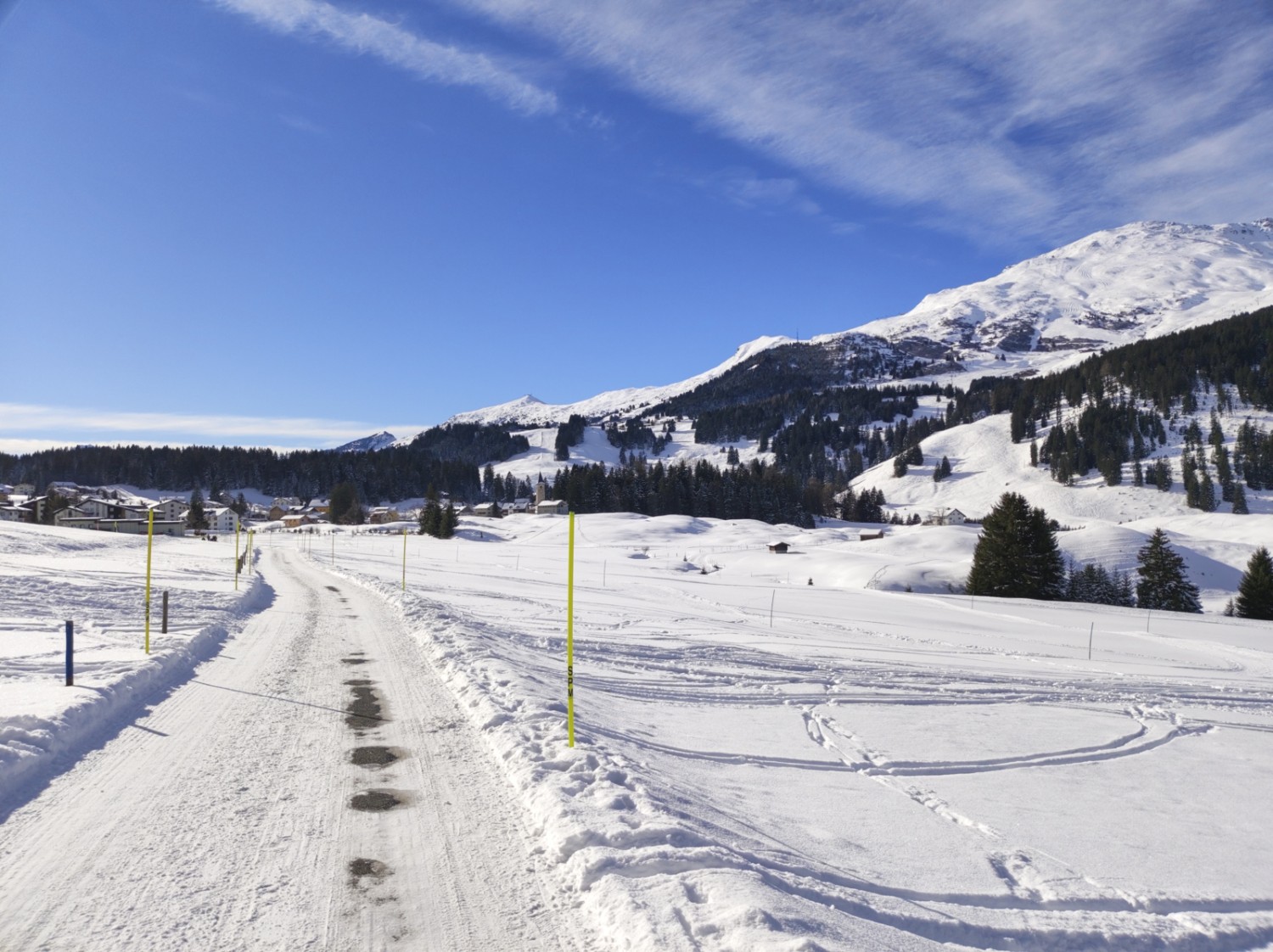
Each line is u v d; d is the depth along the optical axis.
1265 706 17.55
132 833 5.99
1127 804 9.18
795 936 4.39
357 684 12.37
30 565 28.91
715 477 164.38
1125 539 85.06
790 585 60.19
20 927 4.52
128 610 19.75
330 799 6.91
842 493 196.75
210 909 4.86
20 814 6.27
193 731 9.07
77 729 8.58
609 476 164.38
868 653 22.38
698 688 14.70
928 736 11.95
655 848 5.62
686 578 61.59
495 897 5.14
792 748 10.55
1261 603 55.84
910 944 4.83
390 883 5.30
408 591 32.62
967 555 85.06
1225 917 6.12
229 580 32.59
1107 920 5.86
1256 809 9.36
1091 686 18.66
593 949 4.51
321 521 159.00
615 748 8.84
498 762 8.12
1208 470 162.25
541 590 41.44
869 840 7.11
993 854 7.03
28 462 198.25
